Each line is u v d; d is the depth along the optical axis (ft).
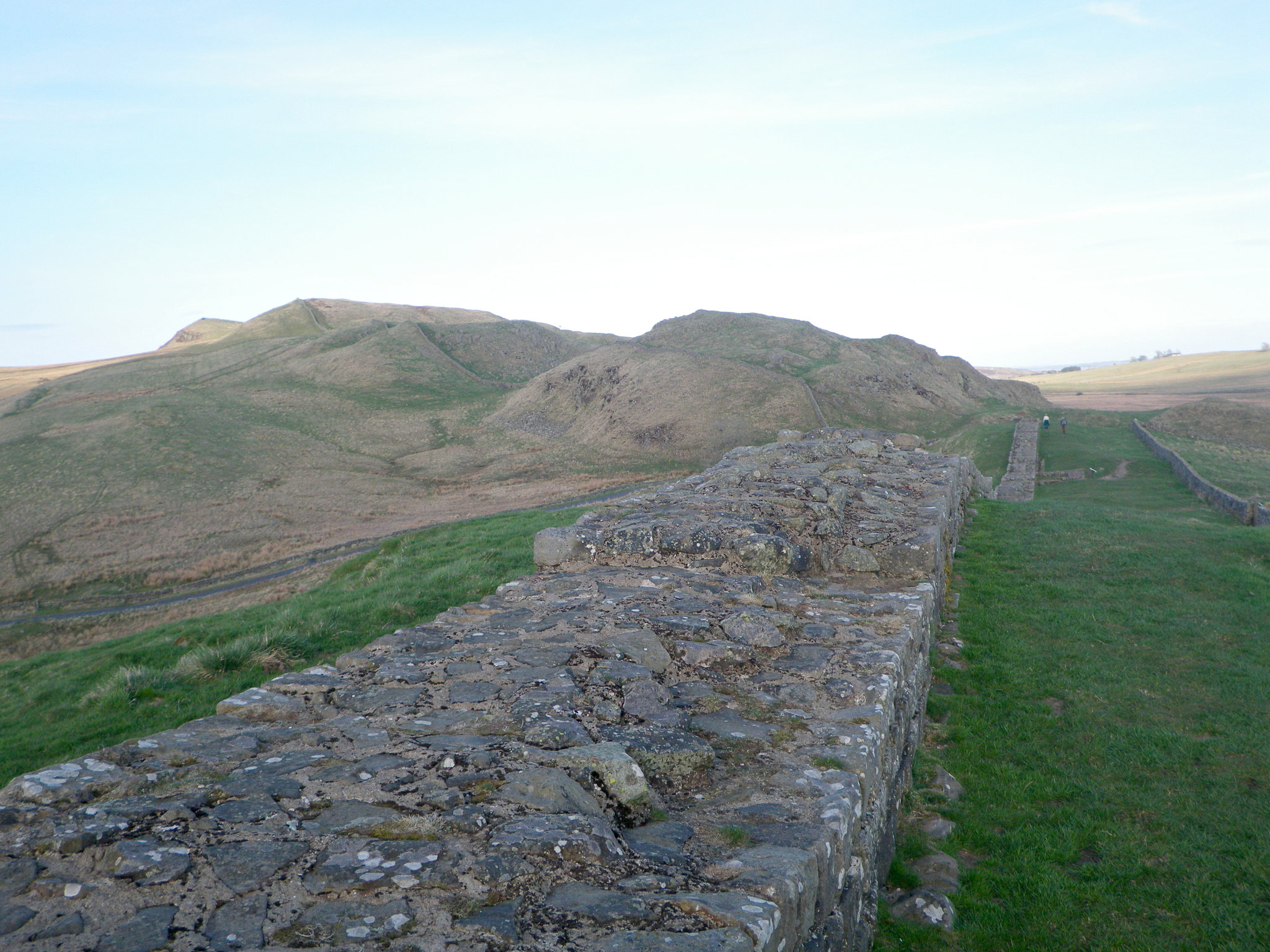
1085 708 28.17
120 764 11.69
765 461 51.96
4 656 136.15
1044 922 17.44
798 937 9.91
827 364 382.63
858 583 29.63
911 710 23.06
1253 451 166.71
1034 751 25.50
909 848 20.11
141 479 262.47
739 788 13.11
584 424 341.62
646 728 14.42
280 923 7.89
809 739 15.33
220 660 37.19
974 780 23.95
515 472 286.05
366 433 354.54
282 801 10.57
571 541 29.27
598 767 11.83
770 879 9.60
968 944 16.72
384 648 18.58
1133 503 97.04
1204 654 32.81
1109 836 20.51
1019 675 31.37
